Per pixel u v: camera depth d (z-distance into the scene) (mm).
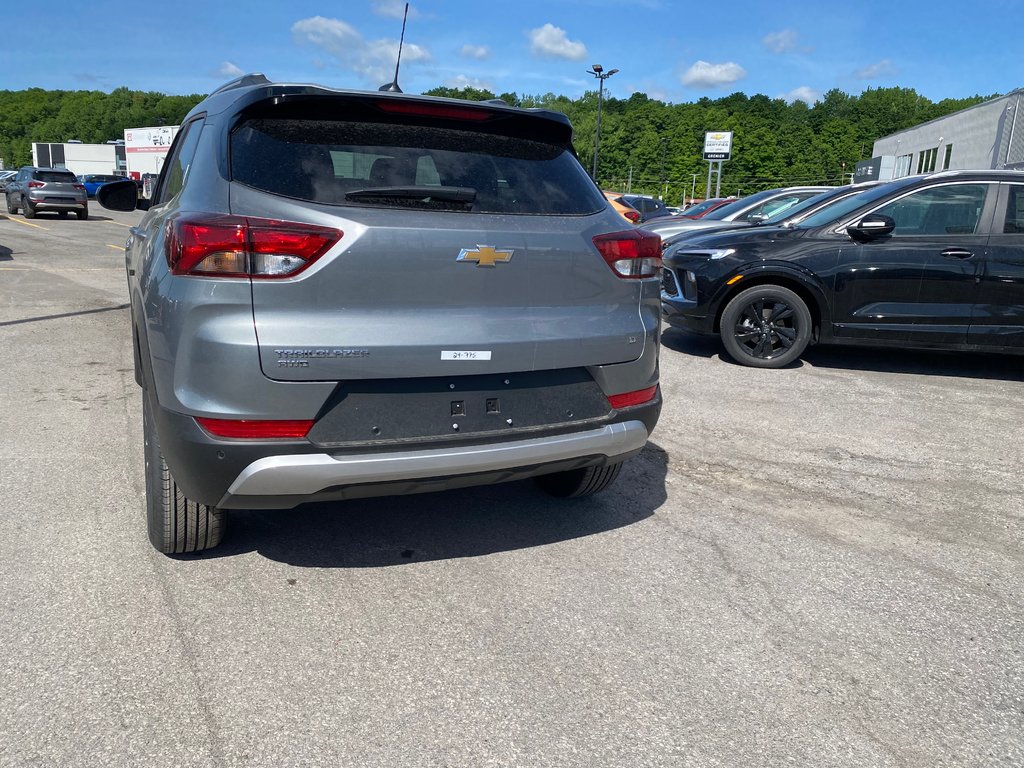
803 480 3971
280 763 1905
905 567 3062
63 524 3162
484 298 2543
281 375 2293
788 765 1966
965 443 4617
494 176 2711
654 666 2357
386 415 2445
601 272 2777
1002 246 5906
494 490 3742
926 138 27391
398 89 3312
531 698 2189
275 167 2424
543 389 2703
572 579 2875
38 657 2279
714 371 6285
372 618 2564
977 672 2389
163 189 3680
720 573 2961
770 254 6273
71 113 138125
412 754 1954
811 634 2562
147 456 2770
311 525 3264
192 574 2807
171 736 1980
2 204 33938
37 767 1854
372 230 2342
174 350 2332
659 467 4105
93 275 11469
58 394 5105
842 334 6266
